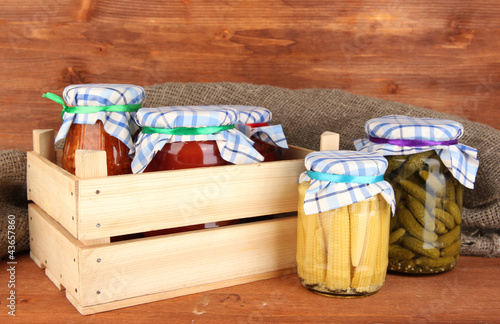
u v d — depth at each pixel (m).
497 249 0.90
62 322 0.66
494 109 1.23
